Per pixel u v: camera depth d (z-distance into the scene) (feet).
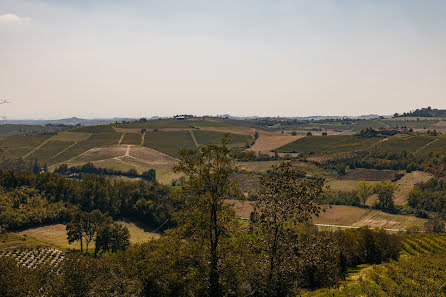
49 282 141.79
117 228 330.34
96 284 136.98
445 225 401.90
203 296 101.45
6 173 470.80
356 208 462.19
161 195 449.48
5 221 355.36
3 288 124.26
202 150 101.86
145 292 142.00
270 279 100.63
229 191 101.50
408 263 160.15
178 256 102.47
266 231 103.55
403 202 482.69
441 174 539.29
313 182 103.86
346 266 171.73
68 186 467.52
